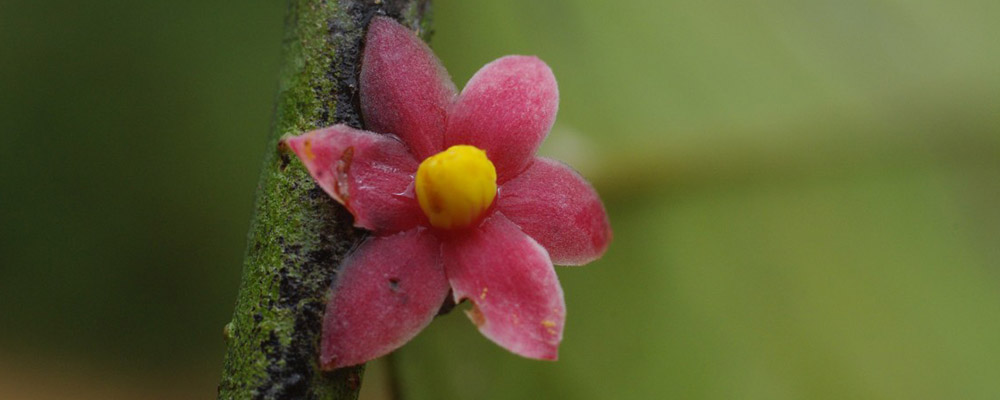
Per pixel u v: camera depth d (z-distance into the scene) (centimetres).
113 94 26
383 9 16
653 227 19
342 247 16
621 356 19
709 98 19
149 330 27
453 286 15
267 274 16
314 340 15
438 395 19
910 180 18
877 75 19
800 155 19
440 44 20
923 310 18
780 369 18
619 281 19
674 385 18
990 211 18
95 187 26
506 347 15
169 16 26
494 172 16
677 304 19
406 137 16
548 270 15
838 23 19
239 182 27
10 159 26
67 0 26
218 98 26
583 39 20
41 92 26
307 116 16
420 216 16
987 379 18
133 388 27
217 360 27
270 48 26
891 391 18
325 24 16
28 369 26
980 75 18
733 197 19
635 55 19
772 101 19
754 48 19
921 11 19
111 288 27
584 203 16
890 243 18
